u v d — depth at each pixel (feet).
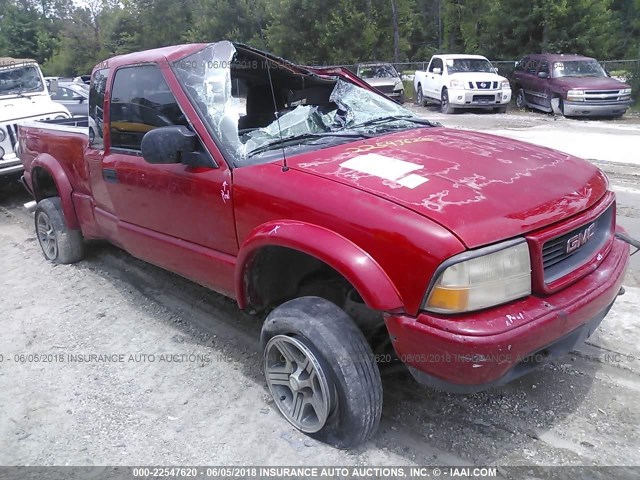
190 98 11.07
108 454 9.34
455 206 7.95
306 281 10.61
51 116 26.43
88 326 13.89
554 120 48.83
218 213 10.44
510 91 55.57
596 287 8.54
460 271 7.41
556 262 8.39
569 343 8.57
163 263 12.70
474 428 9.41
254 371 11.45
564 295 8.23
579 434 9.12
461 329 7.39
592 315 8.52
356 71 63.67
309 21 82.74
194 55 11.80
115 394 11.00
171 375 11.51
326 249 8.23
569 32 69.00
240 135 11.31
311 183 9.01
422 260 7.54
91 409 10.58
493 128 44.34
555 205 8.43
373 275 7.87
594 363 10.98
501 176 8.93
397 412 9.93
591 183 9.51
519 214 8.02
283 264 10.26
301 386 9.16
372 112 13.42
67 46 129.80
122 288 16.02
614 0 88.79
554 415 9.60
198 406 10.46
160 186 11.68
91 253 18.80
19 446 9.70
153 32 114.73
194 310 14.35
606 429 9.20
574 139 37.37
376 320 9.57
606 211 9.70
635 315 12.69
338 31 79.92
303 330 8.70
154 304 14.85
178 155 10.58
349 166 9.44
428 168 9.18
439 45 110.73
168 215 11.84
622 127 43.14
